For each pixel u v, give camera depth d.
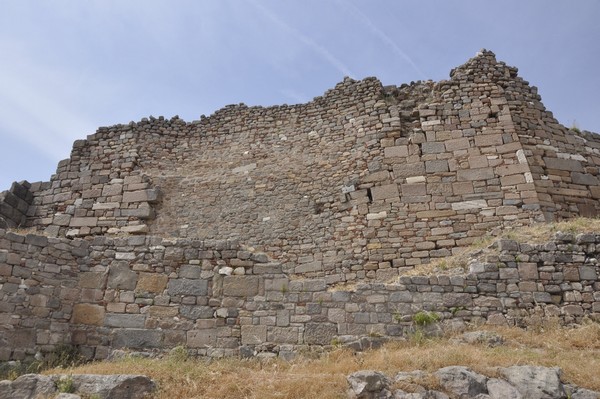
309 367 7.98
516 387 6.50
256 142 15.84
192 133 16.64
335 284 12.62
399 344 8.52
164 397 6.66
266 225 14.16
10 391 6.68
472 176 13.06
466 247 12.18
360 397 6.41
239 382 7.01
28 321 8.80
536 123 13.84
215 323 9.23
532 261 9.46
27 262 9.16
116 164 16.03
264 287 9.48
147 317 9.36
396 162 13.62
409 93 15.30
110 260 9.90
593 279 9.21
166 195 15.44
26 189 15.82
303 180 14.55
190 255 9.88
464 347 7.86
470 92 14.34
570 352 7.73
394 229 12.79
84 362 8.93
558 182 13.05
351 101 15.24
